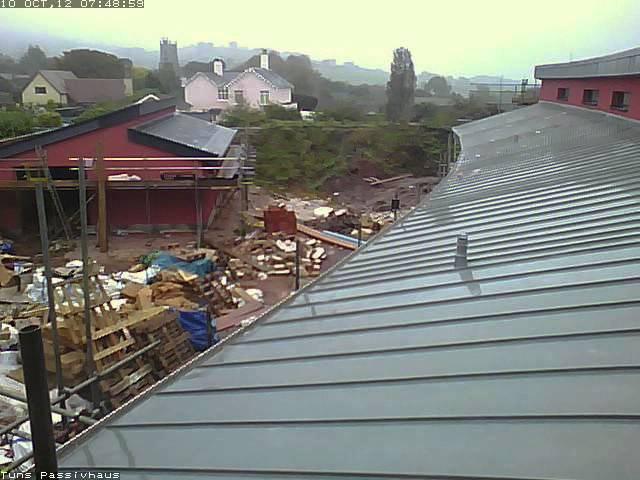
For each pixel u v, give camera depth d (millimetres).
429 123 41344
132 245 20656
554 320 4395
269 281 17109
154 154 21688
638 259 5484
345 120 43281
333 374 4129
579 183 9812
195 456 3338
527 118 24719
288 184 34500
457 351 4152
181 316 11883
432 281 5926
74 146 21547
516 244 6836
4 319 12094
